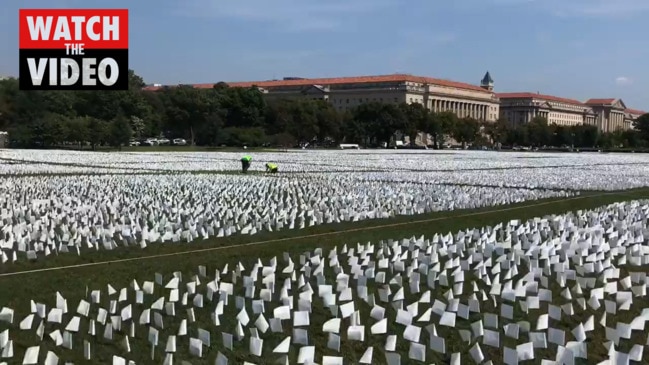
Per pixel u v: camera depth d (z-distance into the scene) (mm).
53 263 17484
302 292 14539
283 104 136500
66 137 95750
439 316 13602
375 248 20297
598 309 14477
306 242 21078
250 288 14570
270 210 26078
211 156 74000
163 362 10930
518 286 14922
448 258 18797
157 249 19500
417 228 24375
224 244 20500
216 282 14883
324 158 74062
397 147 144625
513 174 51125
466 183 41844
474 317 13695
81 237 20109
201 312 13648
